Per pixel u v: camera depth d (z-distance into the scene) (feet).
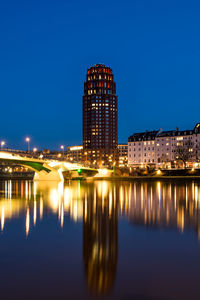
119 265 58.03
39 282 50.60
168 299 44.68
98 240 76.18
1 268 56.85
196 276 52.70
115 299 44.86
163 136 653.71
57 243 73.51
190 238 77.46
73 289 48.01
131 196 192.95
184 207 137.28
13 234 82.89
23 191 248.52
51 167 431.43
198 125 614.75
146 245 71.31
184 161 553.23
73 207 138.51
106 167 563.07
